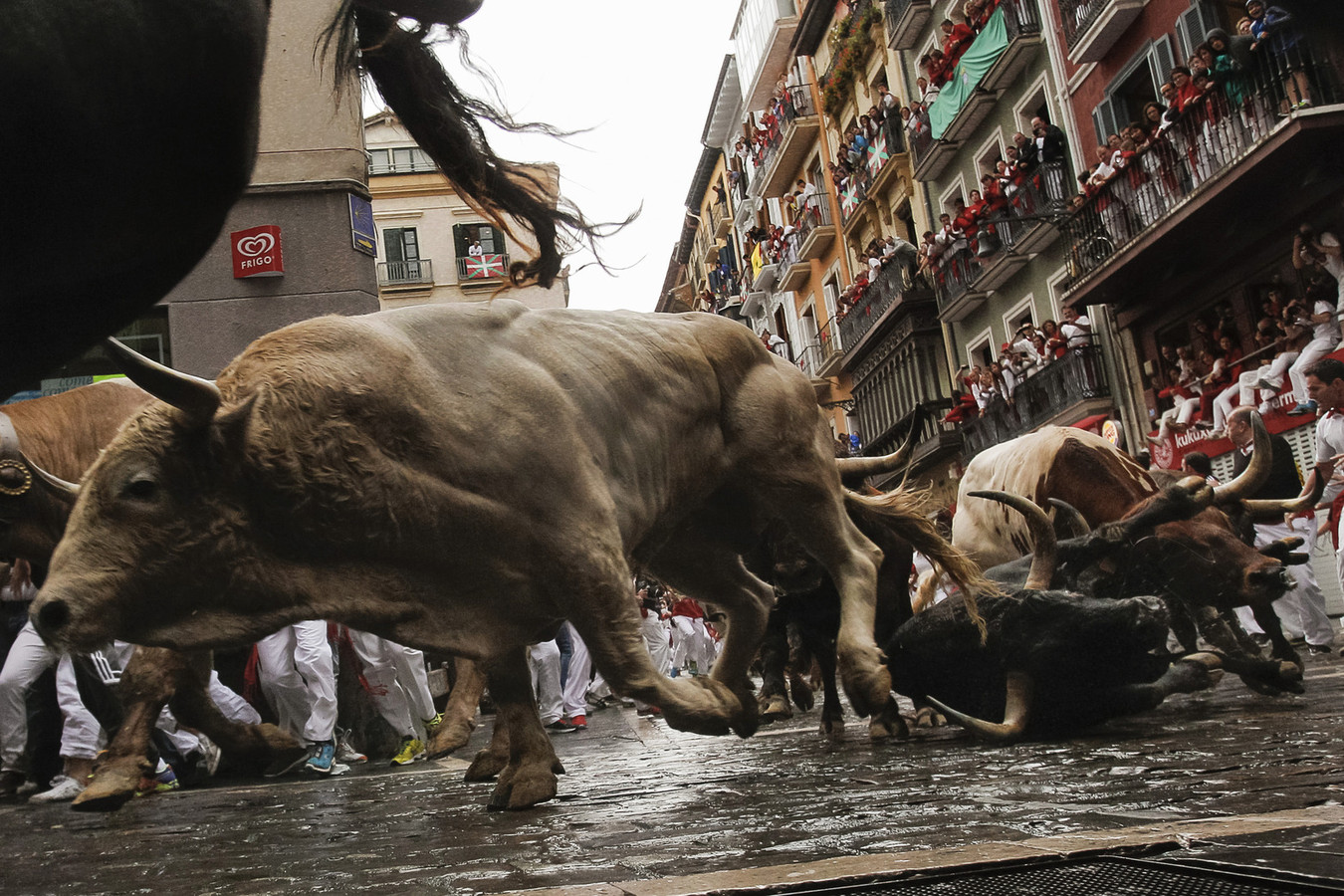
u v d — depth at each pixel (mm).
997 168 27000
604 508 4379
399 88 2350
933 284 30156
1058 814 3111
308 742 7309
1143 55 21234
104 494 3766
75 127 1305
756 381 5445
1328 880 1996
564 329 4707
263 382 3836
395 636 4051
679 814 3803
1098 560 6316
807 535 5594
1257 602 6660
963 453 28625
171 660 5051
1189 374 19594
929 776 4383
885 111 32250
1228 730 5055
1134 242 19906
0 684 7086
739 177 52188
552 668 10469
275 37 13055
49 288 1418
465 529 4086
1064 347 23000
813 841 2986
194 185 1474
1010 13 25156
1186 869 2248
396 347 4074
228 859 3629
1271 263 18078
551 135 2463
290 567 3895
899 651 5883
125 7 1326
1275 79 16266
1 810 6281
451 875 2947
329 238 13164
